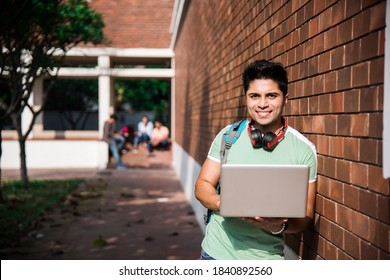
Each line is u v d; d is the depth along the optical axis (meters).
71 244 6.72
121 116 26.09
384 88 2.05
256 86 2.48
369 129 2.20
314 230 2.96
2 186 12.02
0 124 9.77
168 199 10.79
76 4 10.82
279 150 2.53
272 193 2.28
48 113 23.12
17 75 9.68
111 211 9.27
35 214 8.68
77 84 22.92
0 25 6.82
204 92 8.79
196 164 9.70
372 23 2.16
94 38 11.39
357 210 2.33
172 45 17.58
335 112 2.60
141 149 21.03
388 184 2.04
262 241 2.57
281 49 3.63
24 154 11.73
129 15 18.53
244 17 5.06
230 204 2.29
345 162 2.48
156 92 27.59
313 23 2.93
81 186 12.66
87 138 18.05
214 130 7.31
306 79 3.09
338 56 2.55
